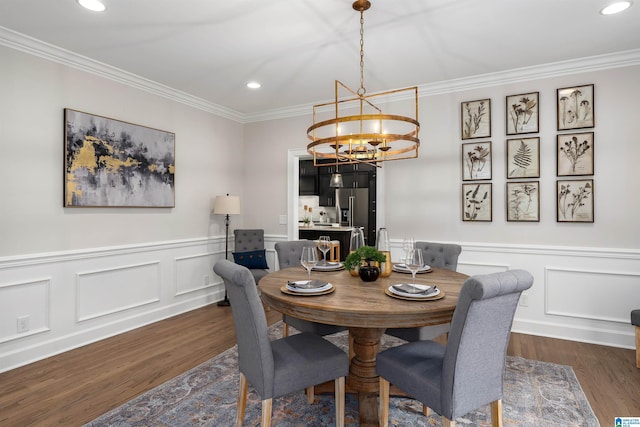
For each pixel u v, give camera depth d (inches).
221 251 183.3
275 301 78.6
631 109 119.7
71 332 120.7
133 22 99.8
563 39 110.0
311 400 87.7
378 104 161.9
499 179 138.6
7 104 105.2
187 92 159.3
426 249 124.0
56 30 104.2
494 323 61.3
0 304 103.8
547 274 131.1
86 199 124.0
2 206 104.4
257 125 193.2
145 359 112.3
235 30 104.3
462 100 144.8
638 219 119.1
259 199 192.9
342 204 291.9
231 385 96.0
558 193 129.2
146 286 146.3
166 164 153.2
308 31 105.3
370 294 77.3
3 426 77.3
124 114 137.2
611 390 92.5
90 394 91.0
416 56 122.0
